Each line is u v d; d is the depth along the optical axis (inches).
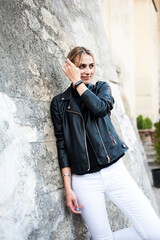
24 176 58.4
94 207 62.4
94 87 69.6
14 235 53.4
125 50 257.3
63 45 89.1
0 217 51.3
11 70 62.4
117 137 66.6
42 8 83.0
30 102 66.1
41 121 68.1
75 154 62.7
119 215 94.4
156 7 486.9
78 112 63.7
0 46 61.1
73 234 70.2
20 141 59.6
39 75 71.8
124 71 246.7
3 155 54.4
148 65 408.2
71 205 62.9
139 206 62.6
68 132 64.7
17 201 55.4
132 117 250.7
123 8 258.2
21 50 67.5
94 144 62.1
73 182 64.6
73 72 63.3
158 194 180.7
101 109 60.7
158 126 220.8
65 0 104.7
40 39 77.0
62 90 80.0
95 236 64.4
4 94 58.7
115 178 63.3
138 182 119.0
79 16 114.7
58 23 90.7
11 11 68.1
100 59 125.0
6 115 57.5
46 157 67.0
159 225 61.5
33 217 58.6
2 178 53.1
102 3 213.8
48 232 62.1
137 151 133.3
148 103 411.2
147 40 405.4
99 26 139.6
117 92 137.9
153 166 246.8
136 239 66.2
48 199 64.1
